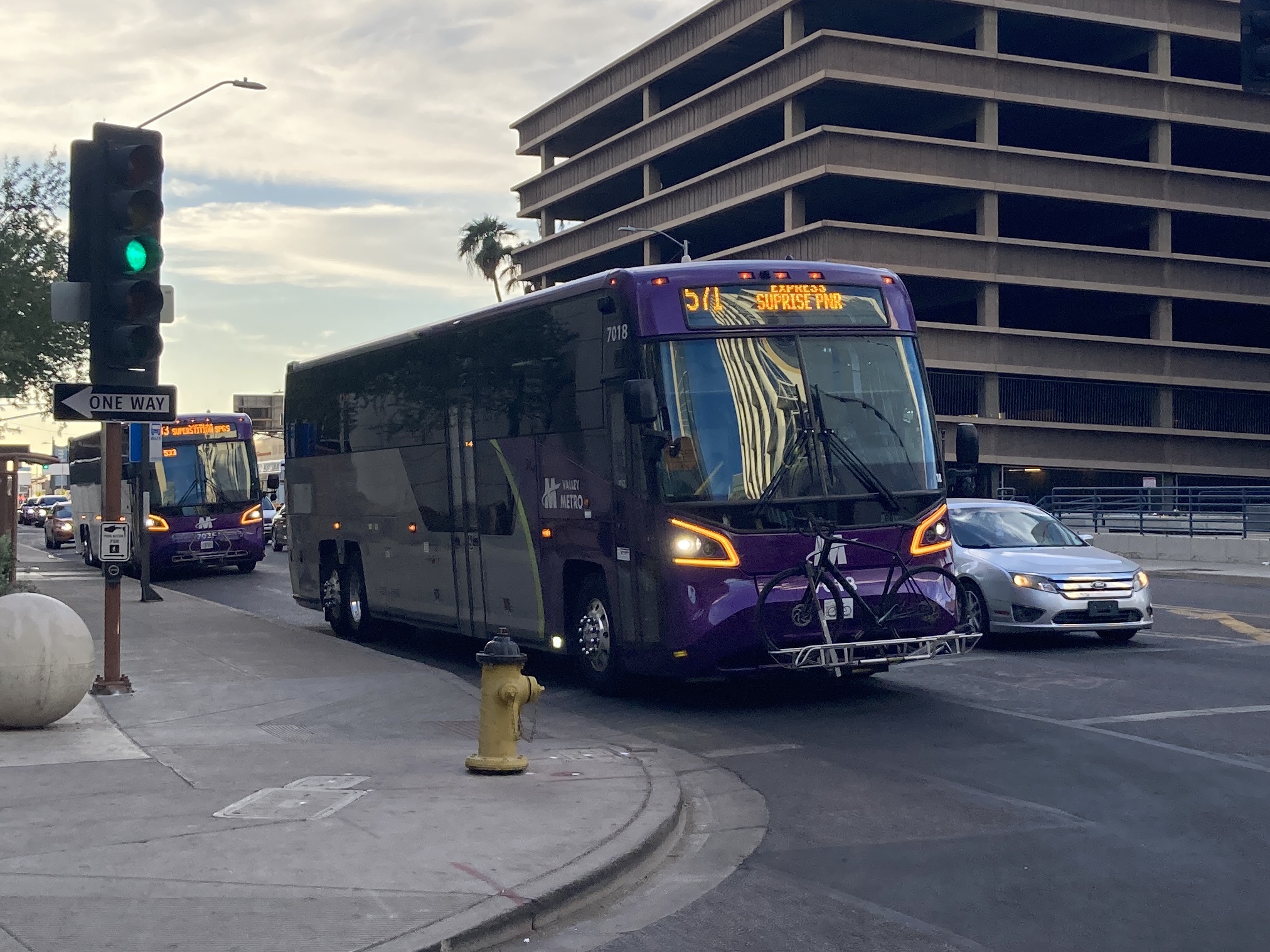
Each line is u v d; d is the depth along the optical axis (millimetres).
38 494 125062
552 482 12602
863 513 11281
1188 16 61000
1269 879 6297
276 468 53031
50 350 22172
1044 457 58125
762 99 58344
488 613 14023
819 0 56438
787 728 10570
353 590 17703
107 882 5789
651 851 6695
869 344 11734
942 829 7336
